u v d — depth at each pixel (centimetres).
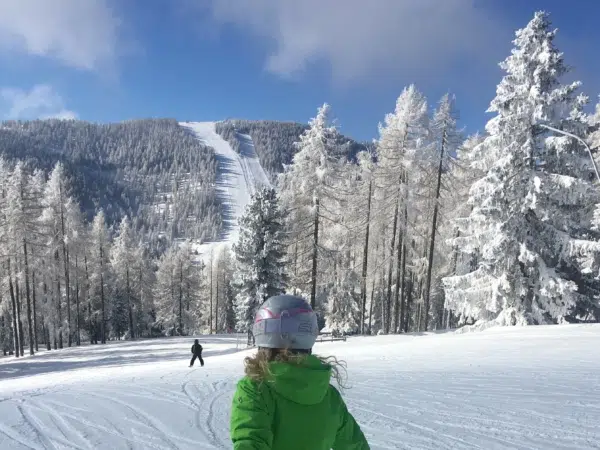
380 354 1623
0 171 4275
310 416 176
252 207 3034
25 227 3666
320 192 2977
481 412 677
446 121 2958
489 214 2311
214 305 8119
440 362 1283
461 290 2400
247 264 3072
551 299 2216
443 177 3123
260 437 168
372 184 3369
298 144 3050
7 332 4981
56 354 3616
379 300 4403
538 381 927
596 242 2108
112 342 4722
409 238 3250
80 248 4566
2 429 632
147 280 6819
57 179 4347
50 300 4275
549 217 2223
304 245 3180
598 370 1062
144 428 627
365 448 201
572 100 2195
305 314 182
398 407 716
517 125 2252
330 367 186
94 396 886
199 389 956
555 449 507
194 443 554
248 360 187
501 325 2283
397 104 3209
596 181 2242
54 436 595
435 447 517
